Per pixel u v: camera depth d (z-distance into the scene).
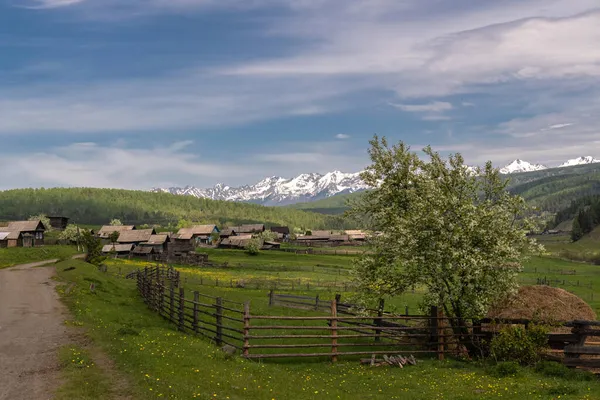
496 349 21.41
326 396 15.80
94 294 39.62
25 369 16.70
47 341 21.62
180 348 20.70
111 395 13.86
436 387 17.27
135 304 38.47
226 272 94.75
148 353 18.86
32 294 40.28
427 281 24.81
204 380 15.98
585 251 193.38
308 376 18.89
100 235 175.62
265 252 145.25
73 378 15.43
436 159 28.20
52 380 15.29
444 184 26.89
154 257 121.44
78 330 24.52
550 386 16.55
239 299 46.47
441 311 24.56
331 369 20.92
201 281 68.12
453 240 23.78
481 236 24.17
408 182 29.42
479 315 23.20
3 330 24.52
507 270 24.30
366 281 27.44
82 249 121.62
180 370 16.91
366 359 22.27
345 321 28.86
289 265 111.75
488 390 16.45
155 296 35.59
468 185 27.02
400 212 28.61
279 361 22.75
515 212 26.19
